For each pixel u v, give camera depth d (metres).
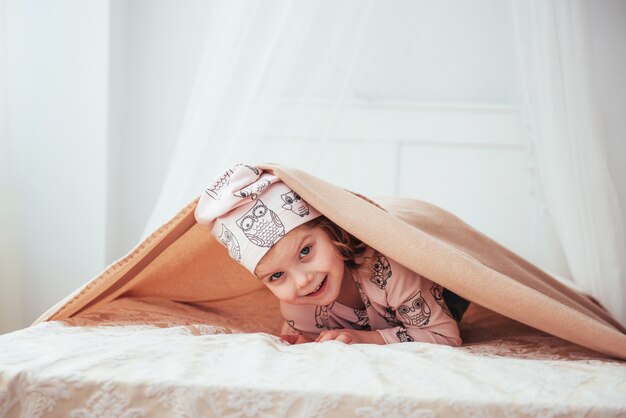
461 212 2.72
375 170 2.73
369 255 1.26
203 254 1.43
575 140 1.99
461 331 1.49
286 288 1.18
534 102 2.18
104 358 0.84
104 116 2.55
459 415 0.74
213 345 0.96
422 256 1.11
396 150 2.72
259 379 0.79
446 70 2.79
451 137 2.71
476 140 2.70
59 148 2.54
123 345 0.93
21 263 2.52
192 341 0.99
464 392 0.76
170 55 2.91
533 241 2.64
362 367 0.85
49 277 2.54
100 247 2.54
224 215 1.19
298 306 1.39
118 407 0.77
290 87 2.21
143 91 2.92
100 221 2.55
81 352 0.87
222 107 1.96
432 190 2.72
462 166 2.72
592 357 1.12
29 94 2.54
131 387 0.77
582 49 1.99
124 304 1.39
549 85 2.00
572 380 0.82
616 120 2.57
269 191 1.19
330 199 1.17
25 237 2.54
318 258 1.18
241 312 1.61
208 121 1.95
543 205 2.53
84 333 1.06
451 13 2.79
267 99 1.99
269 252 1.16
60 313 1.21
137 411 0.77
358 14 2.19
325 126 2.21
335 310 1.40
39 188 2.54
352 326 1.43
